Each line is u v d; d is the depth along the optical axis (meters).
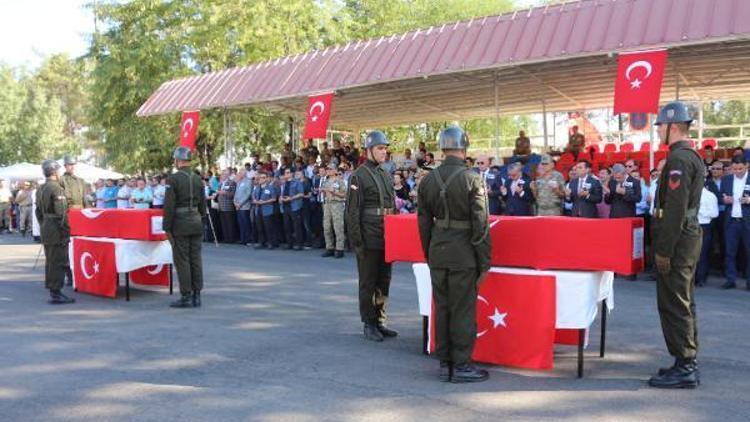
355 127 25.48
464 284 5.32
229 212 17.44
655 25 10.92
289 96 16.02
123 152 25.58
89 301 9.13
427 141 30.66
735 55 13.10
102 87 24.45
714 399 4.90
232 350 6.45
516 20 13.04
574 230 5.38
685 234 5.10
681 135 5.16
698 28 10.41
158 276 9.96
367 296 6.81
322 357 6.16
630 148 20.81
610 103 20.16
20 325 7.67
